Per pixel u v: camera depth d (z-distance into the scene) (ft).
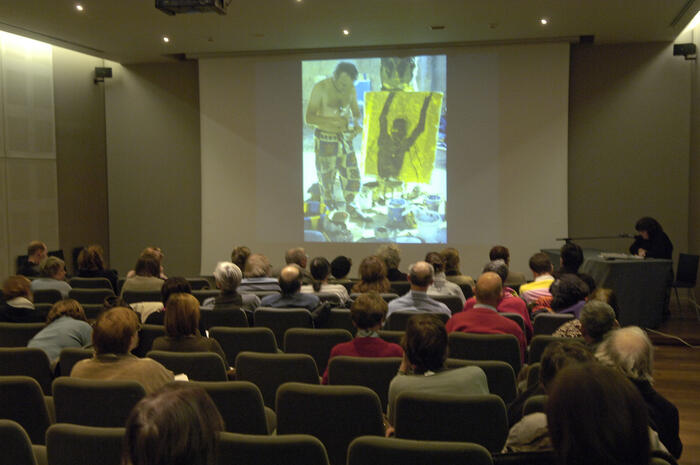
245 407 8.65
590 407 3.62
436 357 8.72
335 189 34.50
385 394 10.26
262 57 34.71
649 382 8.31
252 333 12.79
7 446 6.70
